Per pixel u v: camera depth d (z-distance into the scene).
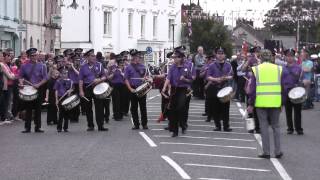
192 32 68.56
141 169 10.85
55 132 16.61
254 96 12.34
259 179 10.17
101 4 53.69
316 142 14.91
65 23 53.50
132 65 17.62
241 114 22.05
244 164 11.60
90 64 16.98
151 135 15.91
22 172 10.55
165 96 16.27
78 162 11.54
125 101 21.41
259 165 11.52
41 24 45.88
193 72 15.95
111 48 55.34
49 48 48.69
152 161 11.71
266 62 12.48
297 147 14.02
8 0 38.00
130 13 58.22
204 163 11.62
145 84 17.09
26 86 16.39
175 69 15.79
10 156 12.30
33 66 16.58
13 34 39.19
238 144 14.35
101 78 17.03
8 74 18.83
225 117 17.03
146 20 61.19
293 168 11.26
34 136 15.63
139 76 17.59
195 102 27.66
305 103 24.89
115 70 20.42
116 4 56.06
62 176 10.19
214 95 16.97
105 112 19.31
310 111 24.00
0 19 36.28
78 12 53.16
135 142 14.45
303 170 11.05
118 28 56.38
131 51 17.67
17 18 39.97
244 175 10.50
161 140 14.90
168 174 10.41
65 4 53.25
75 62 19.55
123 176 10.20
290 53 16.44
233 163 11.69
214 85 17.00
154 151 13.02
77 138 15.20
